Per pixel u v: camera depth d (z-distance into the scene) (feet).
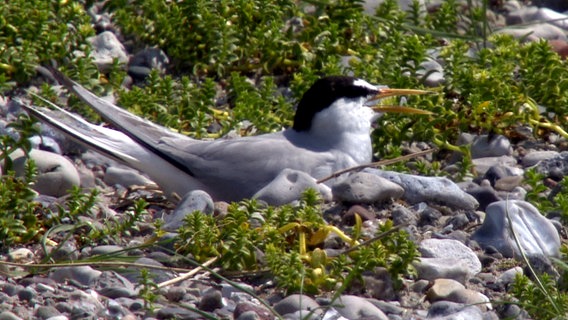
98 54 44.04
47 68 39.11
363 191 33.09
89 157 38.17
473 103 39.17
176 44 44.21
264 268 28.86
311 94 35.78
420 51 40.98
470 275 29.48
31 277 28.12
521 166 38.34
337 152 35.12
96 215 32.91
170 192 34.30
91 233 30.63
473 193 34.68
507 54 42.55
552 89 39.93
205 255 29.12
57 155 35.47
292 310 26.48
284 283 27.58
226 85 43.65
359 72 41.73
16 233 30.45
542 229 31.22
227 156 33.68
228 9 44.50
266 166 33.50
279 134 35.73
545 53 40.60
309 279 27.71
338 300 26.68
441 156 39.47
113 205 34.63
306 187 32.68
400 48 42.86
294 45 44.14
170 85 40.32
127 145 34.01
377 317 26.22
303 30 45.55
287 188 32.48
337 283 28.04
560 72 40.11
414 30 45.88
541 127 40.11
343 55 44.93
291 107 41.29
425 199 33.81
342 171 33.73
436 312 26.89
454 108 40.68
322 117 35.45
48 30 42.45
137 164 33.86
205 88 40.29
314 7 48.73
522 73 40.98
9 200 30.81
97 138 33.78
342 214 32.86
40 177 34.30
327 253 29.50
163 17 44.11
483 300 27.78
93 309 26.00
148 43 45.11
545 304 26.99
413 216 32.86
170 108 40.11
